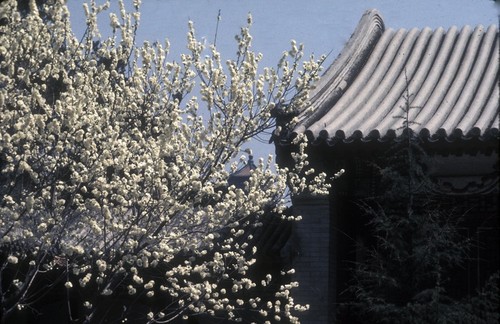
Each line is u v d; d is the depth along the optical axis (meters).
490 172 14.59
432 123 14.98
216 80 13.80
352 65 18.08
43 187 12.18
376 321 13.81
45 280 16.22
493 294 12.91
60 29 13.16
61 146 12.30
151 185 12.89
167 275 13.29
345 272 15.54
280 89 14.05
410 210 13.09
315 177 14.81
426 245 12.91
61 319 16.89
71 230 13.02
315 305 15.27
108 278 12.67
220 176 13.59
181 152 13.76
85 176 12.33
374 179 15.40
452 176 14.78
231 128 13.70
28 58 13.11
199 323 16.42
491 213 14.68
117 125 12.85
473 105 15.78
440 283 13.55
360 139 14.83
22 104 12.08
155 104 13.89
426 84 17.44
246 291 15.97
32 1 12.70
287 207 16.17
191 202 13.12
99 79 13.73
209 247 14.02
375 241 15.42
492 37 18.88
